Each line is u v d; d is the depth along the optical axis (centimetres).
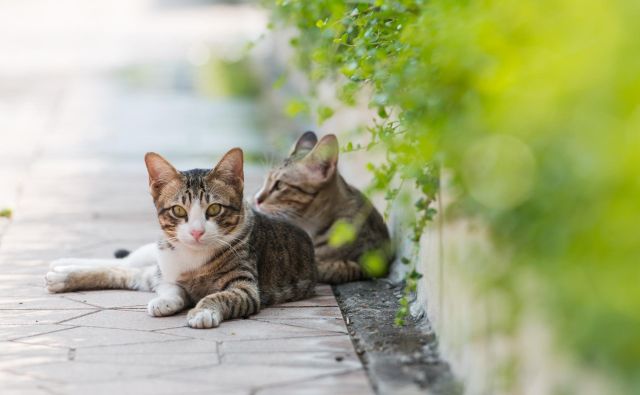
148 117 1527
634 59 298
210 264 600
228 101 1706
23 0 3872
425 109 466
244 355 512
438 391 463
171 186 595
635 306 292
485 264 402
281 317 593
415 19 505
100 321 576
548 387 364
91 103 1655
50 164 1155
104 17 3328
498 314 409
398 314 557
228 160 598
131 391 459
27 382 472
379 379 481
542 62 332
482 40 363
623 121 299
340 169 1047
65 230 837
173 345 529
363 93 834
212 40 2653
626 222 295
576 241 319
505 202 358
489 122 362
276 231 644
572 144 321
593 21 315
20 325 568
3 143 1295
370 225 723
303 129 1355
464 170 402
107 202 954
